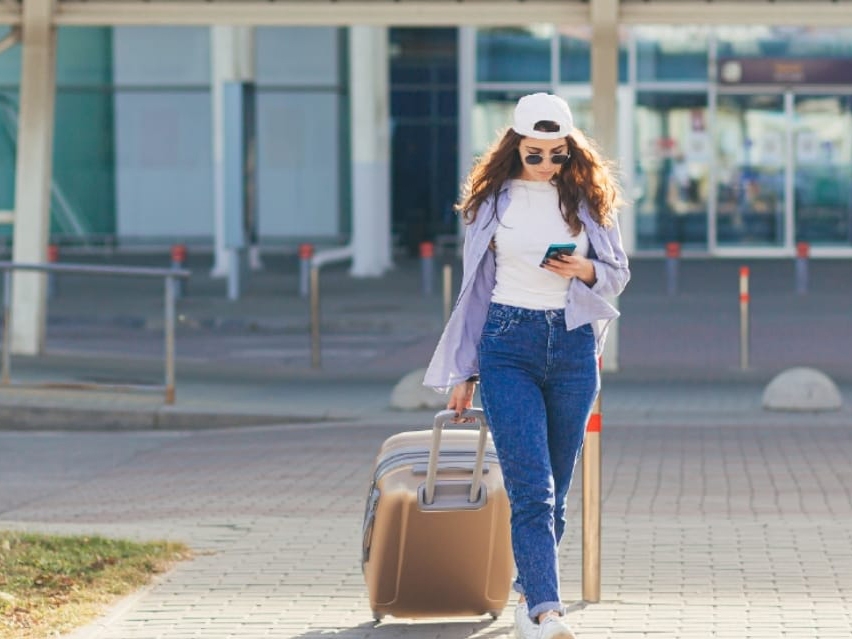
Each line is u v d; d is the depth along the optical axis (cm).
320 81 4834
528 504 781
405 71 4753
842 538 1122
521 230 784
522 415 778
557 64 4572
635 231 4512
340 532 1169
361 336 2886
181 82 4900
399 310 3161
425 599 857
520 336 786
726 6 2130
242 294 3453
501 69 4584
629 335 2756
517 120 781
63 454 1705
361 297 3434
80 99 4916
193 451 1695
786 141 4475
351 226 4869
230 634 866
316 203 4866
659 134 4491
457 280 3856
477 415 811
